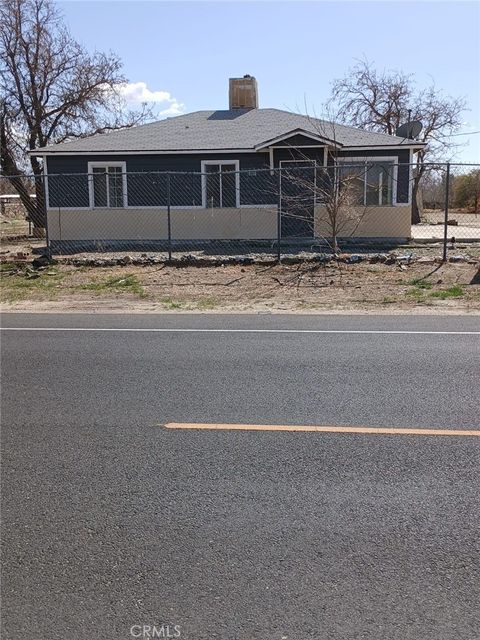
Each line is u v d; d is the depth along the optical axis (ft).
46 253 54.65
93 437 14.40
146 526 10.48
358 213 61.93
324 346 23.66
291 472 12.42
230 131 68.08
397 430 14.58
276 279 43.09
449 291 37.50
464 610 8.26
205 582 8.93
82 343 24.75
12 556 9.68
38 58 93.35
